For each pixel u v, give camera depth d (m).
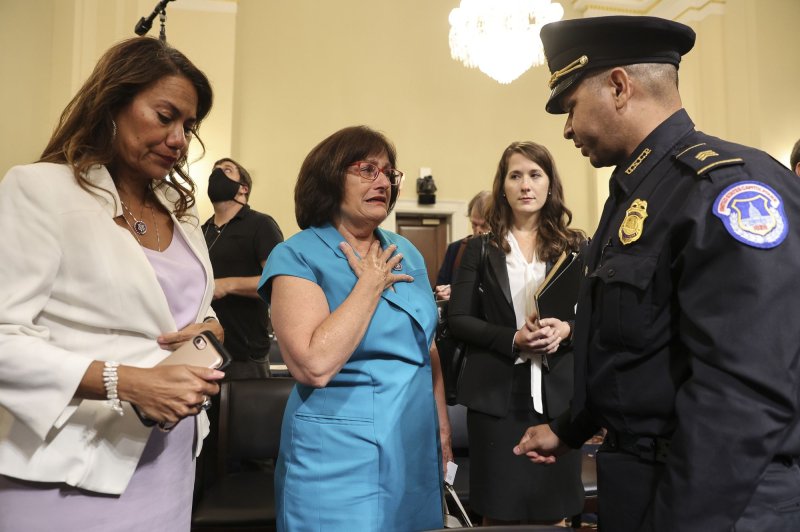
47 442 0.98
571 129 1.19
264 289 1.33
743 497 0.81
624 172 1.09
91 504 1.02
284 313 1.23
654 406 0.97
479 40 5.48
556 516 1.89
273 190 6.89
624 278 0.99
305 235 1.36
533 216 2.10
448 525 1.64
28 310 0.94
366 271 1.24
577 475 1.96
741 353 0.82
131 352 1.05
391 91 7.31
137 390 0.95
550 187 2.07
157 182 1.26
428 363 1.41
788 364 0.81
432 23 7.48
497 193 2.14
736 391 0.82
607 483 1.06
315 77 7.11
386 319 1.31
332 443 1.25
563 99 1.20
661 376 0.97
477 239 2.15
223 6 6.43
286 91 7.02
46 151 1.11
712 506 0.82
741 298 0.83
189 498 1.21
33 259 0.95
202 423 1.27
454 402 2.13
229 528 2.18
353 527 1.22
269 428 2.50
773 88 6.38
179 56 1.11
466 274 2.10
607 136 1.12
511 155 2.08
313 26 7.15
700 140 1.04
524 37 5.43
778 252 0.84
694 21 6.92
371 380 1.28
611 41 1.09
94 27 4.03
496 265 2.04
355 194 1.34
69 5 3.86
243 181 3.03
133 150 1.08
